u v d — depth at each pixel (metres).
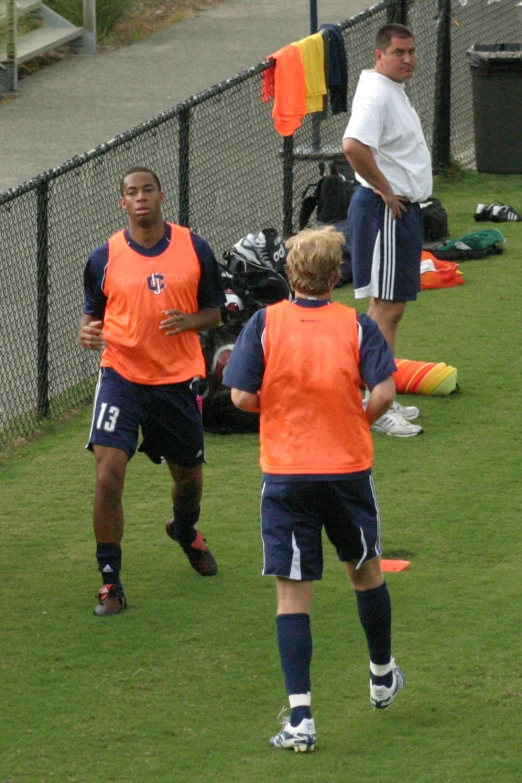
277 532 18.16
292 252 18.41
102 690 19.81
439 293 41.06
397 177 29.19
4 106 65.12
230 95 44.78
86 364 35.06
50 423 32.16
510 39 63.72
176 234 22.52
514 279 42.25
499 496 26.75
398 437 30.09
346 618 21.92
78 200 37.88
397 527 25.36
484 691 19.47
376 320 30.23
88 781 17.38
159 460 23.19
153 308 22.06
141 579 23.75
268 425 18.41
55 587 23.47
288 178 44.81
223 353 30.59
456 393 32.88
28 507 27.12
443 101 54.06
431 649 20.73
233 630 21.70
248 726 18.77
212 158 43.94
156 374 22.25
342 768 17.58
